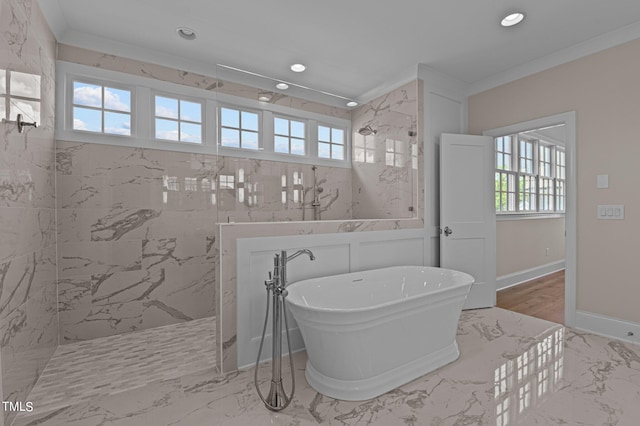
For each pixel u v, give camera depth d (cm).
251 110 262
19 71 173
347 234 268
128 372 208
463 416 160
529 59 300
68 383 194
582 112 271
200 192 304
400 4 218
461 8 222
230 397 180
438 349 215
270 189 270
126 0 211
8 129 158
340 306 238
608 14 229
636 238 242
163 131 290
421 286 270
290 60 298
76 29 245
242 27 244
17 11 170
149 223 281
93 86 262
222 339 209
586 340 249
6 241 155
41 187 211
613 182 253
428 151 326
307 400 177
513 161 450
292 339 239
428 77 324
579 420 155
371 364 182
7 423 154
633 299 243
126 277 272
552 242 496
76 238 252
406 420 158
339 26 244
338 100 321
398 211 335
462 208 330
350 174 323
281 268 174
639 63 239
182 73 296
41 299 209
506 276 414
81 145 254
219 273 211
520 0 214
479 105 351
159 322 286
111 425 156
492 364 214
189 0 212
